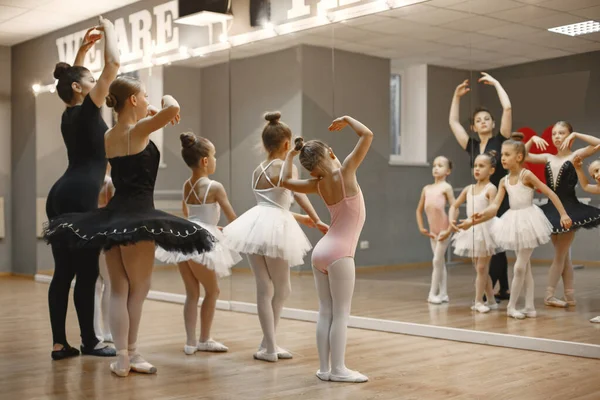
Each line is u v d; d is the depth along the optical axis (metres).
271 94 5.55
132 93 3.39
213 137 5.95
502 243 4.38
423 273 4.82
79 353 3.90
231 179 5.83
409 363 3.65
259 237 3.62
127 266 3.33
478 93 4.51
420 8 4.72
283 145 3.83
